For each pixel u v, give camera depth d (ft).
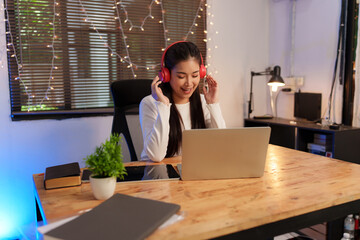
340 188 3.29
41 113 8.14
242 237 2.55
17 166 8.04
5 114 7.81
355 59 8.61
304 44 10.16
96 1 8.67
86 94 9.00
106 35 8.94
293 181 3.53
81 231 2.25
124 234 2.19
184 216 2.60
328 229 5.75
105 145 3.10
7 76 7.77
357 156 8.17
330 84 9.32
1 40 7.65
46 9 8.12
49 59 8.27
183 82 4.67
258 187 3.33
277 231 2.72
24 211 8.19
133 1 9.21
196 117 5.42
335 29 9.07
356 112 8.64
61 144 8.51
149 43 9.60
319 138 8.64
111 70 9.09
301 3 10.20
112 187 3.05
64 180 3.44
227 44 10.84
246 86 11.40
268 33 11.67
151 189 3.30
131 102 5.94
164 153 4.55
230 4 10.78
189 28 10.14
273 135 10.00
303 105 9.87
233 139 3.43
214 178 3.61
